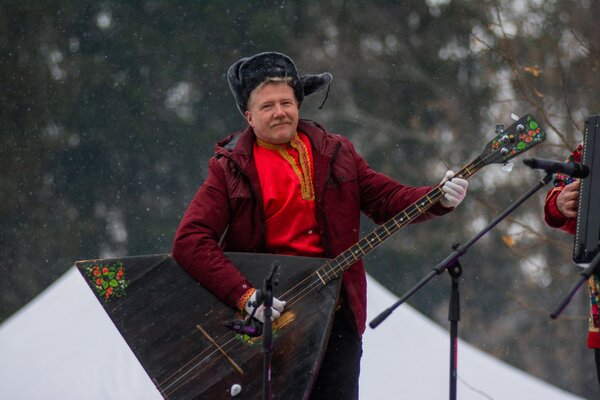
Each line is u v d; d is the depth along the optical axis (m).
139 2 56.84
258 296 12.02
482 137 47.28
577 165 11.87
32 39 56.53
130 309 13.74
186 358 13.35
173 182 54.50
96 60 56.16
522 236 33.72
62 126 55.50
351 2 54.97
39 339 18.00
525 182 41.41
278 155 13.35
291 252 13.30
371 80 52.97
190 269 13.42
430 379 18.03
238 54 55.59
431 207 13.01
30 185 54.81
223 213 13.41
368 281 19.88
